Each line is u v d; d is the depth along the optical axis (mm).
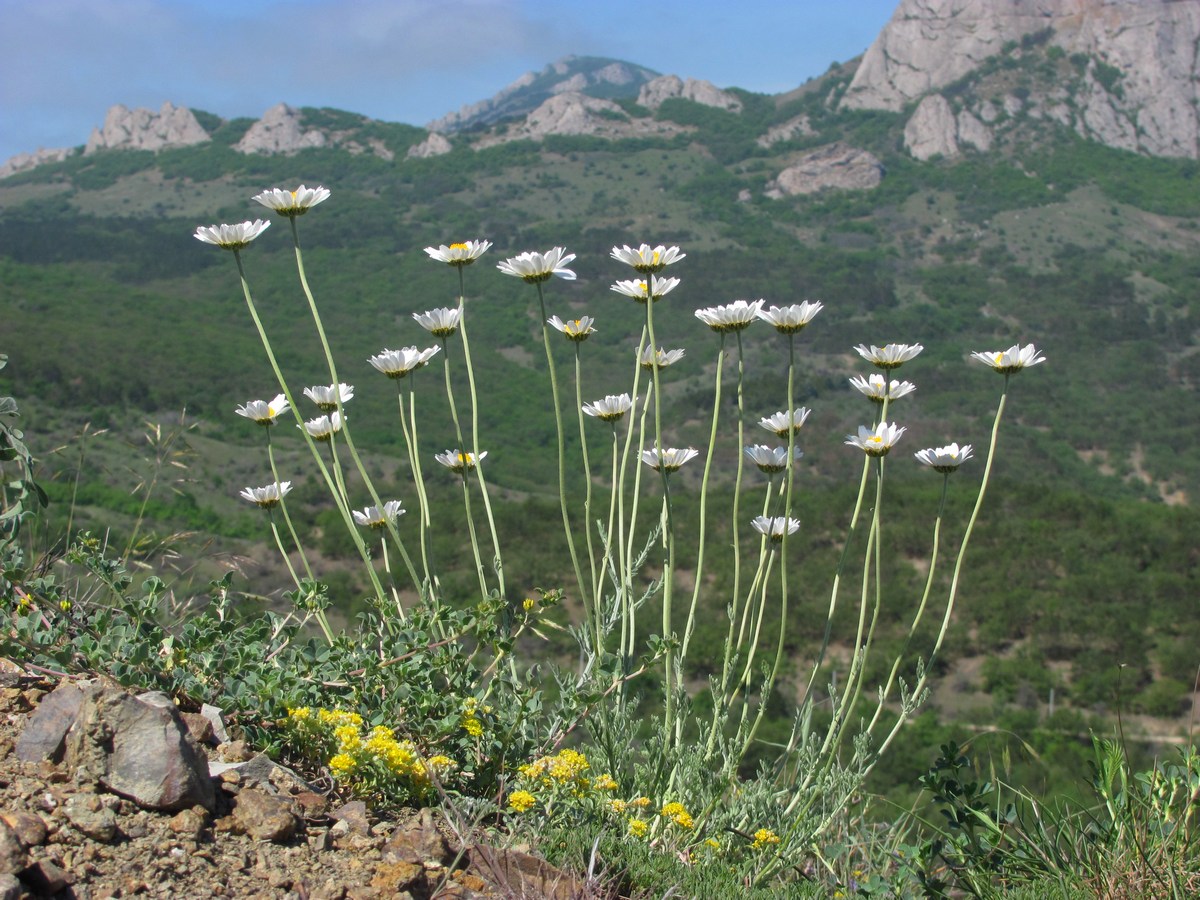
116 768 2146
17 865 1796
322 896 1997
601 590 3383
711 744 3180
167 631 2885
